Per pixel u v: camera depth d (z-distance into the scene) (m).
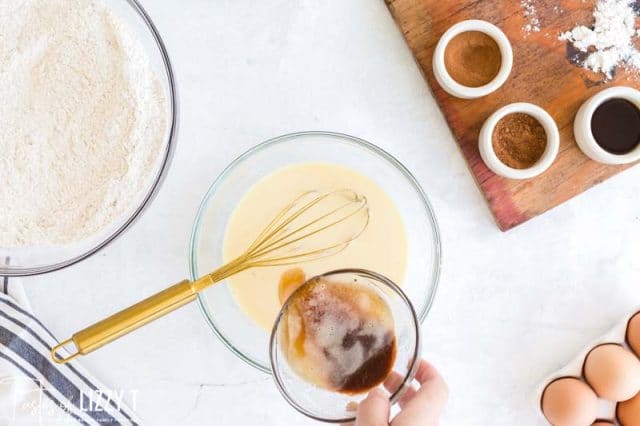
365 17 0.75
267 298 0.72
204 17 0.74
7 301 0.72
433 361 0.76
